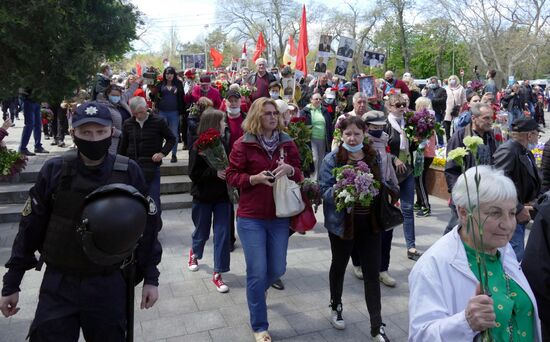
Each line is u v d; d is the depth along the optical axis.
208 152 4.36
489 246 1.88
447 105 13.23
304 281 4.89
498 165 4.16
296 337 3.77
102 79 8.77
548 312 2.44
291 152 3.76
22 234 2.35
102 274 2.31
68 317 2.26
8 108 18.89
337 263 3.80
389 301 4.43
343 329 3.89
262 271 3.60
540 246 2.45
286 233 3.74
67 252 2.26
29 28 8.09
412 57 48.00
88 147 2.26
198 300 4.45
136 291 4.61
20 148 9.82
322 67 11.63
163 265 5.34
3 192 7.44
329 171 3.73
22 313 4.16
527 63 40.69
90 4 9.05
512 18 36.78
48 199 2.33
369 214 3.65
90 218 2.07
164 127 5.70
